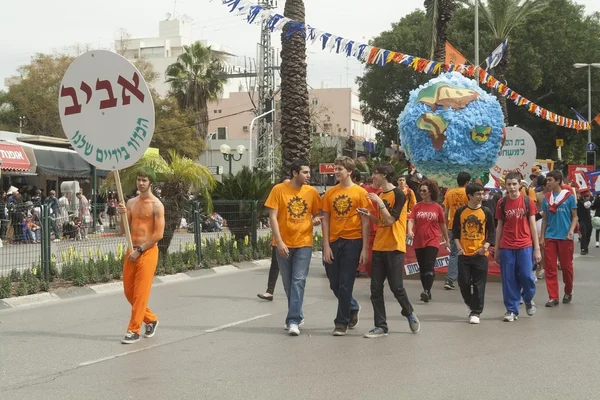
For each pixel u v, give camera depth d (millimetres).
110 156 8398
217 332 8695
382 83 46500
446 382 6242
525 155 17734
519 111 44906
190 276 14773
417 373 6562
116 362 7133
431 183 11305
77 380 6438
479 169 14086
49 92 46219
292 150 18734
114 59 8320
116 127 8367
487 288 12742
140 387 6172
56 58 47000
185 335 8508
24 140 27781
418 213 11383
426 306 10766
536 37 43156
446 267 13836
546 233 10805
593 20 47188
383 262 8445
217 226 17344
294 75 18672
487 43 41875
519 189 9555
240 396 5855
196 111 50938
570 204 10719
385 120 48438
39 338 8383
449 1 24844
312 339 8234
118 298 11656
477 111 13820
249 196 18328
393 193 8414
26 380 6461
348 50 14094
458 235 9438
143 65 50500
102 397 5875
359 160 20250
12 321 9555
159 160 15680
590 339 8133
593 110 46156
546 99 46094
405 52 45156
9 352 7629
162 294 12109
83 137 8523
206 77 51031
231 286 13203
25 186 28016
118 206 8211
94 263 13086
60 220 13031
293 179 8602
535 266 12180
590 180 25688
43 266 12141
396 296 8445
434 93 14047
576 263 17156
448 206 12648
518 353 7402
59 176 29031
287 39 18656
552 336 8320
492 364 6910
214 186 17078
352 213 8352
